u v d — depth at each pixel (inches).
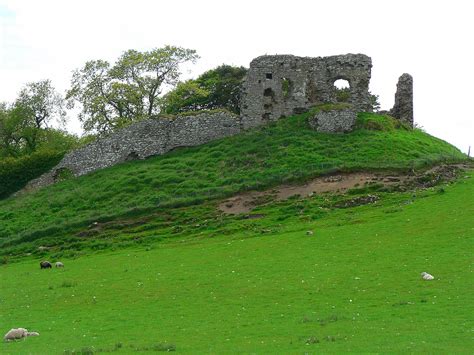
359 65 2945.4
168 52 3481.8
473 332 1037.2
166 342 1096.2
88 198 2586.1
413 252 1595.7
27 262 2058.3
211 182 2504.9
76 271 1795.0
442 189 2142.0
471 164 2571.4
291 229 1971.0
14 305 1477.6
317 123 2775.6
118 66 3476.9
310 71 2962.6
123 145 2925.7
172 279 1578.5
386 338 1035.3
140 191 2544.3
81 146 2974.9
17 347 1090.7
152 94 3513.8
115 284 1587.1
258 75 2928.2
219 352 1010.1
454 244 1619.1
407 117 2984.7
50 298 1512.1
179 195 2433.6
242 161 2625.5
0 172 2987.2
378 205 2097.7
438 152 2625.5
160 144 2908.5
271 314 1243.2
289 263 1616.6
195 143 2901.1
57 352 1044.5
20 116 3949.3
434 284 1342.3
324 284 1417.3
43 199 2709.2
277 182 2399.1
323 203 2166.6
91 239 2193.7
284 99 2928.2
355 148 2578.7
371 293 1327.5
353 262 1566.2
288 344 1039.6
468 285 1312.7
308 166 2461.9
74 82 3474.4
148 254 1908.2
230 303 1342.3
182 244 1985.7
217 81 3966.5
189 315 1278.3
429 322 1112.8
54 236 2285.9
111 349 1059.9
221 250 1830.7
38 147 3946.9
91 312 1357.0
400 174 2349.9
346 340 1041.5
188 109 4008.4
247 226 2066.9
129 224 2265.0
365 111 2942.9
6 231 2427.4
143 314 1310.3
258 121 2906.0
